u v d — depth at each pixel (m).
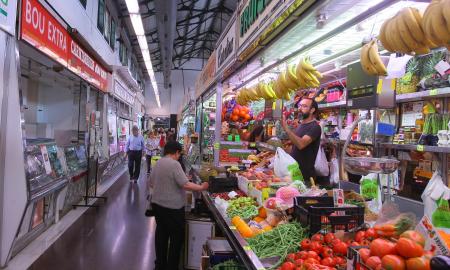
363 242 1.81
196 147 8.88
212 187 4.04
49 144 5.45
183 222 4.08
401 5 2.13
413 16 1.74
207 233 4.23
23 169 3.72
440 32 1.54
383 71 2.28
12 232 3.77
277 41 2.85
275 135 5.82
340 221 2.18
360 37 2.90
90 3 8.72
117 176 12.83
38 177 4.44
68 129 8.33
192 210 4.65
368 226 2.10
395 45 1.92
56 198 5.79
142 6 12.13
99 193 8.95
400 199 2.85
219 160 5.93
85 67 7.34
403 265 1.38
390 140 3.58
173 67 29.25
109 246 4.93
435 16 1.52
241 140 6.66
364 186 2.85
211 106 8.15
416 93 3.36
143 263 4.37
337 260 1.81
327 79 5.12
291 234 2.18
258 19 3.00
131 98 17.56
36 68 6.48
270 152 5.05
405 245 1.39
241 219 2.69
